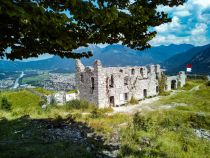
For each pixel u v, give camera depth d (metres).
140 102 48.44
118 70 45.75
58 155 12.24
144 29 7.92
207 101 41.81
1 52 7.59
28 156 12.02
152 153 14.58
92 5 5.84
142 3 7.70
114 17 5.91
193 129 23.66
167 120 24.48
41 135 17.06
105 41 7.82
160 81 57.38
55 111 31.03
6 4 4.90
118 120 24.16
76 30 6.82
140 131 18.89
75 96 48.84
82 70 45.91
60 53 8.44
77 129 19.17
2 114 27.58
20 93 53.81
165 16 7.96
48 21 5.56
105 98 42.78
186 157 15.06
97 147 14.80
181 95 51.66
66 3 5.70
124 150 14.30
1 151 12.80
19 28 6.28
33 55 8.11
